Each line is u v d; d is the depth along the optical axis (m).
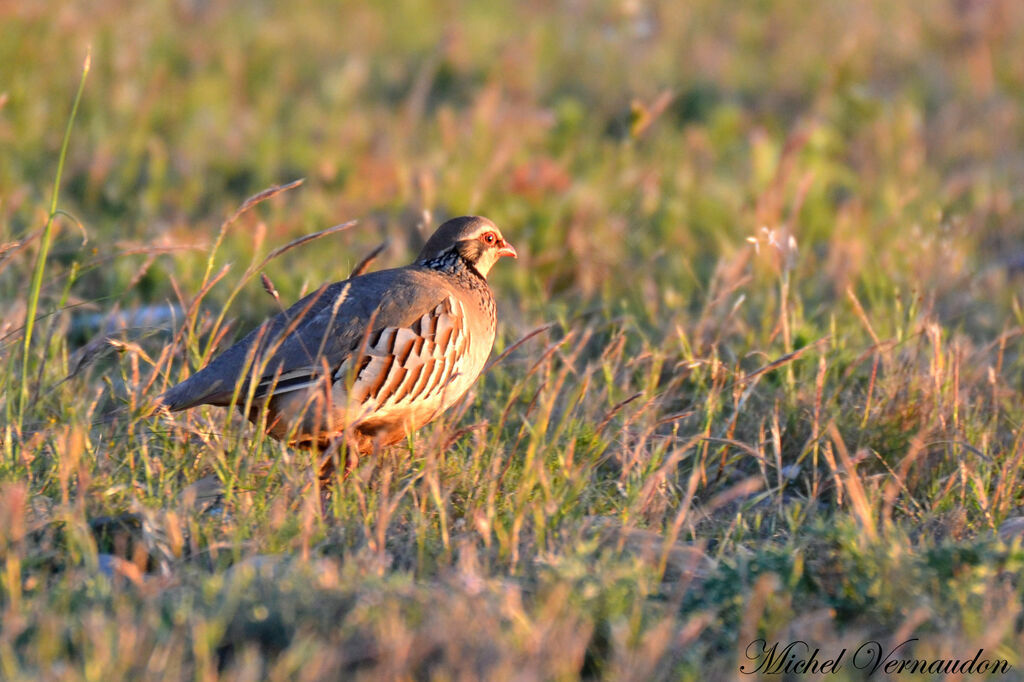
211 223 15.55
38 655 6.09
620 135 20.59
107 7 23.30
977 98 23.94
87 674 5.79
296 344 8.86
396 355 8.98
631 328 12.76
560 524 8.20
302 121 19.70
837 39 26.78
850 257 14.70
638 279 14.67
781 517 8.99
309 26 25.28
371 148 18.62
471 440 9.86
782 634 6.70
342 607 6.62
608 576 6.98
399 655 6.10
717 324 12.27
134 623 6.36
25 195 15.31
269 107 20.02
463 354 9.55
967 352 11.66
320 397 8.70
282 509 8.02
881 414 10.47
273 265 14.17
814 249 16.44
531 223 15.97
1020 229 17.77
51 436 8.97
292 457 9.34
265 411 8.73
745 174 18.83
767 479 9.76
